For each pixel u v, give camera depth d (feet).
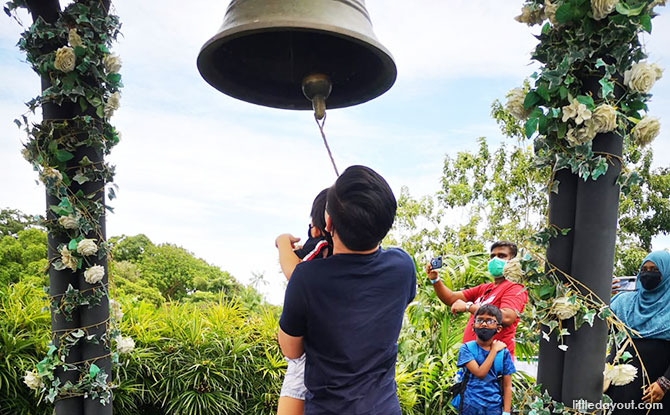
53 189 7.33
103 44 7.59
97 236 7.75
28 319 10.62
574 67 5.10
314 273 4.58
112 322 8.08
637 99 5.02
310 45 5.39
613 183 5.05
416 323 13.85
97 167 7.66
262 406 12.01
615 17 4.84
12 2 7.25
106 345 7.86
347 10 4.83
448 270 15.49
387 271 4.79
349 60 5.68
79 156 7.57
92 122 7.54
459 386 9.99
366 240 4.62
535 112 5.24
